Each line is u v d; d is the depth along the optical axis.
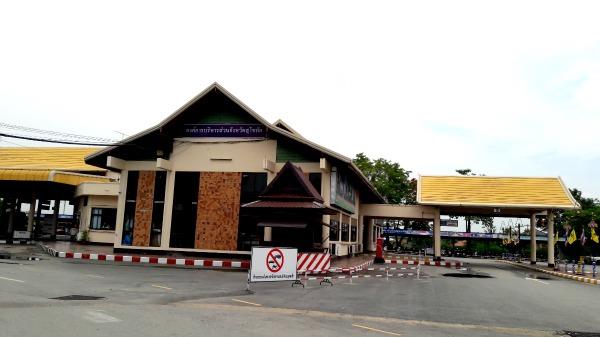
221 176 24.38
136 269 17.58
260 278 13.15
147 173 25.31
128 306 9.18
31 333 6.53
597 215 57.78
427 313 10.33
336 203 23.41
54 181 34.41
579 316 10.95
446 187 35.25
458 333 8.35
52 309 8.37
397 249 65.50
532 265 35.59
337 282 16.17
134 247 24.66
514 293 15.34
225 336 6.97
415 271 23.22
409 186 61.22
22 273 13.89
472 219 75.50
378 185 56.09
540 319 10.27
